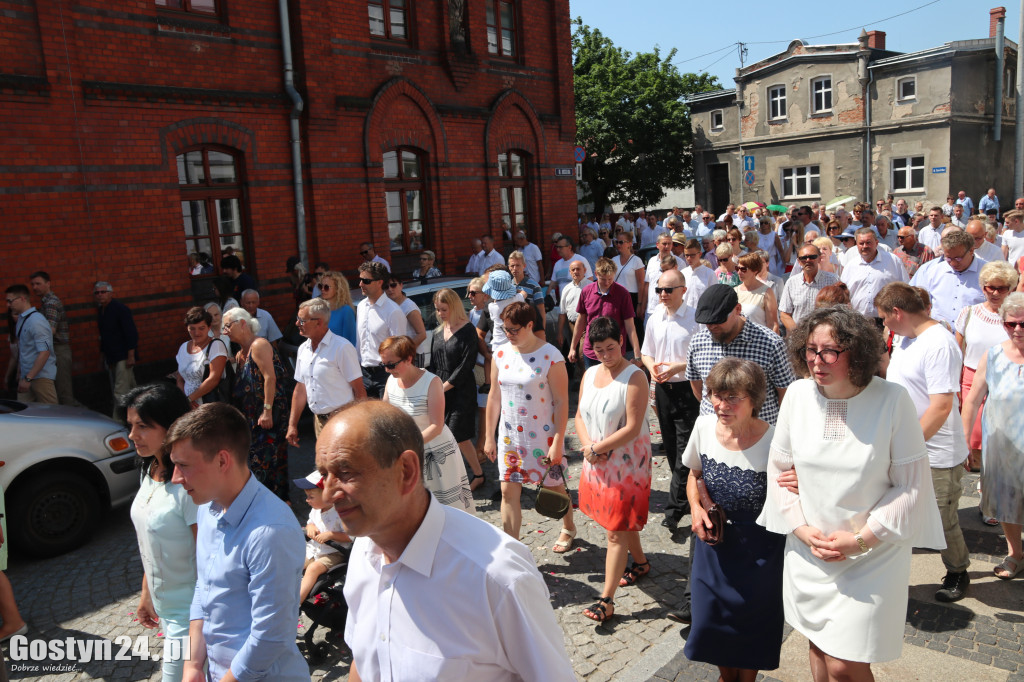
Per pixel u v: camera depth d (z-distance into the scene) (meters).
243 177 11.12
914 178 28.12
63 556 5.71
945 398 3.95
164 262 10.10
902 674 3.61
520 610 1.73
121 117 9.60
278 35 11.33
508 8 15.37
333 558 4.20
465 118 14.27
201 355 6.37
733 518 3.26
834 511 2.80
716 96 32.97
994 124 28.14
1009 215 10.12
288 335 9.34
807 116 30.33
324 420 6.03
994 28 29.00
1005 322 4.23
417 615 1.78
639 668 3.82
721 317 4.36
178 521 2.99
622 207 37.12
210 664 2.55
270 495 2.59
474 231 14.66
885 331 7.37
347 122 12.22
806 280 7.08
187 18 10.29
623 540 4.30
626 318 7.37
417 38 13.35
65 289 9.20
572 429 8.14
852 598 2.77
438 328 6.53
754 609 3.20
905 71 27.48
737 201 33.31
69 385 8.81
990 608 4.15
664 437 5.74
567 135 16.69
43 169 8.95
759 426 3.27
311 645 4.05
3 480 5.41
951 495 4.16
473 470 6.70
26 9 8.73
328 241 12.09
